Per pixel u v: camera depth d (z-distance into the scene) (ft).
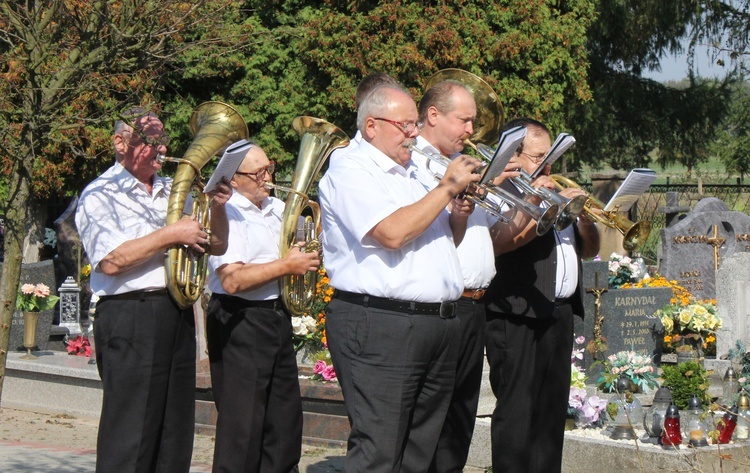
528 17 60.44
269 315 17.95
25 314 33.71
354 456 14.25
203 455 24.70
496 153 13.53
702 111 80.59
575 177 64.95
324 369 26.66
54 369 30.96
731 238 47.21
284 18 61.98
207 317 18.31
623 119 81.71
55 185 55.83
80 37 14.30
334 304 14.66
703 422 22.24
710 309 32.73
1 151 15.12
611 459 21.56
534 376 17.49
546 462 17.69
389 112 14.43
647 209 80.07
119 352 15.31
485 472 22.18
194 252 15.66
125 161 15.75
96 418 30.17
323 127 18.25
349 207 14.05
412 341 14.06
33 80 13.83
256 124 63.05
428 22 57.72
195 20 16.24
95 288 15.70
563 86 62.59
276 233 18.75
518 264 17.29
